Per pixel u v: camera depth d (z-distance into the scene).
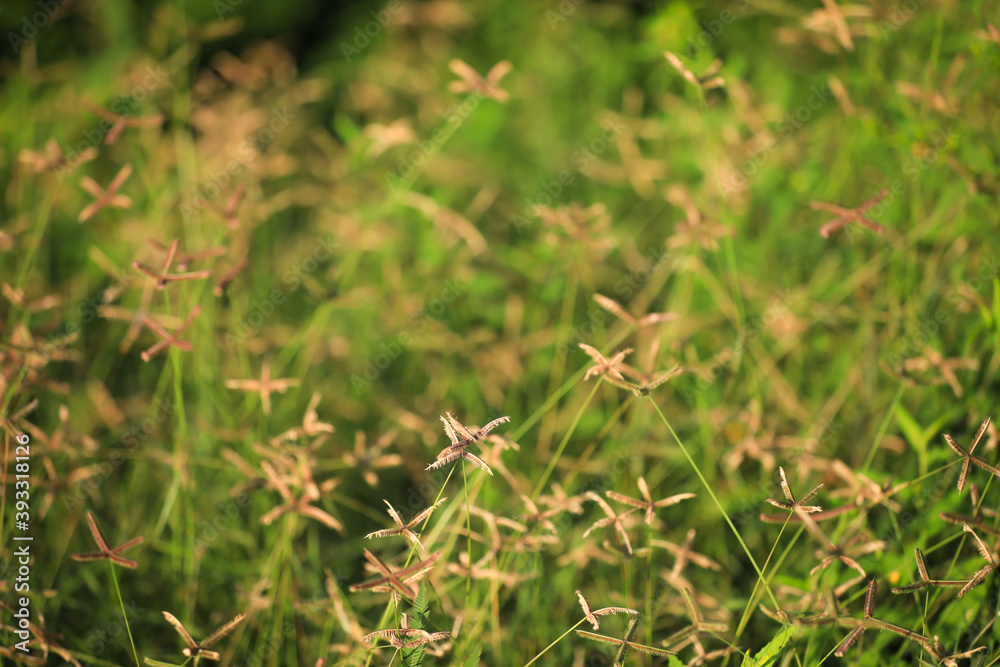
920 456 1.59
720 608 1.52
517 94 2.81
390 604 1.35
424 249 2.15
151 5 2.83
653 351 1.38
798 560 1.68
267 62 2.79
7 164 2.40
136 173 2.48
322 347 2.22
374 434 2.15
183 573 1.67
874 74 1.91
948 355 1.76
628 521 1.53
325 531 1.96
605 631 1.58
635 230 2.46
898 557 1.48
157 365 2.24
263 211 2.26
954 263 1.82
